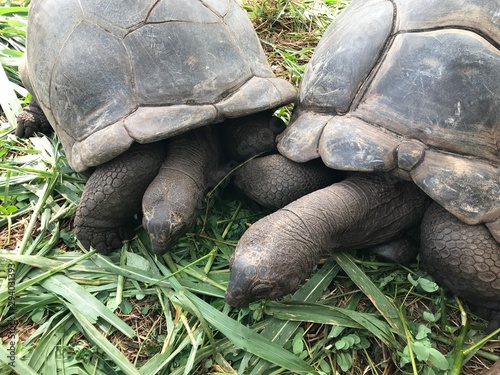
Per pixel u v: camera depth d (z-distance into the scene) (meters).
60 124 0.73
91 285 0.70
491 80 0.61
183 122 0.66
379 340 0.65
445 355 0.63
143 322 0.67
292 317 0.65
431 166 0.60
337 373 0.62
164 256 0.72
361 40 0.66
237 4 0.81
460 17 0.63
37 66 0.75
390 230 0.69
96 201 0.69
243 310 0.66
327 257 0.71
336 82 0.67
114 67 0.68
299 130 0.68
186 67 0.69
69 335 0.66
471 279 0.61
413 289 0.70
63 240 0.77
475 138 0.61
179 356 0.63
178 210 0.65
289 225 0.60
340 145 0.63
